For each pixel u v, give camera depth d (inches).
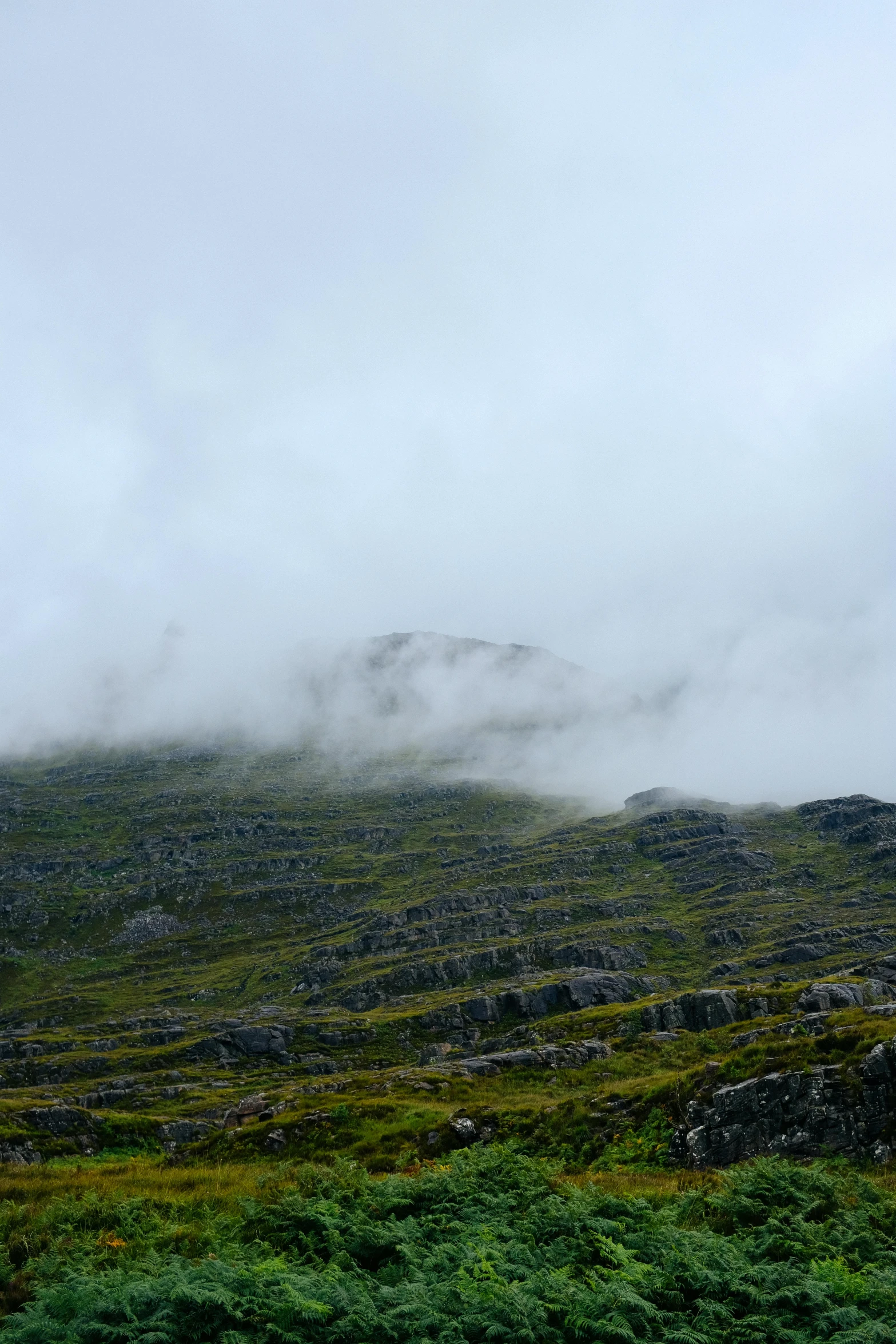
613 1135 1332.4
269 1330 528.7
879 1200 817.5
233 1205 948.0
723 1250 660.7
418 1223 776.9
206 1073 4613.7
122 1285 600.7
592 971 5944.9
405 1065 4712.1
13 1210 891.4
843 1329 539.8
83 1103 3816.4
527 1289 581.3
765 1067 1247.5
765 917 7628.0
